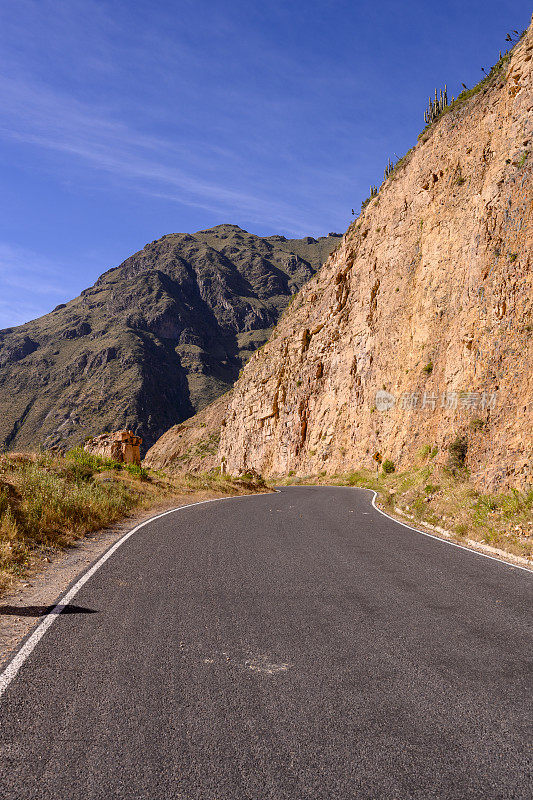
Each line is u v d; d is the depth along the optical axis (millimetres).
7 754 2773
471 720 3162
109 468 18922
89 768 2648
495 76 31484
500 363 17125
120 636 4492
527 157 20641
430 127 41719
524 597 5836
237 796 2436
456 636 4586
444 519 12297
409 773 2629
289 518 12656
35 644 4293
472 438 16797
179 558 7680
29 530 8531
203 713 3203
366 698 3428
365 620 4980
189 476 26172
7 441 173375
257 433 64875
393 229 43000
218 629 4691
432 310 31484
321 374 53000
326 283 64312
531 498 10883
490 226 22625
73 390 198625
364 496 21156
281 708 3277
